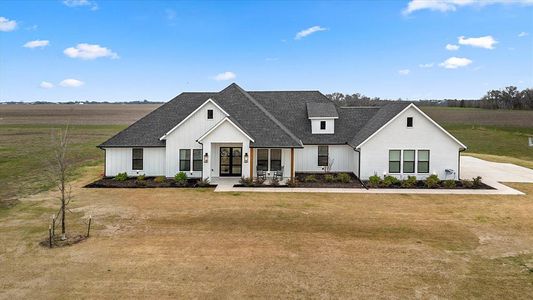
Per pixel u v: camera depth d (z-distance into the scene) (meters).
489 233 14.33
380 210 17.58
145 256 11.93
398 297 9.44
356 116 30.23
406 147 24.53
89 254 12.04
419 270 10.99
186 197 19.98
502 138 54.84
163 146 25.12
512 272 10.88
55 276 10.48
